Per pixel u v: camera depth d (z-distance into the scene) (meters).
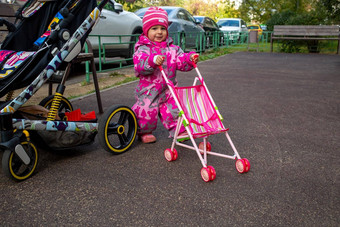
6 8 4.52
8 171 2.46
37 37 3.41
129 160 2.99
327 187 2.49
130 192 2.42
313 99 5.33
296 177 2.65
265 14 26.36
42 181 2.59
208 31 14.25
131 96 5.41
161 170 2.79
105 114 2.96
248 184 2.54
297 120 4.19
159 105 3.35
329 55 13.31
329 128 3.87
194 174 2.71
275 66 9.58
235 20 20.02
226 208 2.21
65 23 2.97
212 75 7.75
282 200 2.31
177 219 2.09
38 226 2.02
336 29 13.62
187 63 3.23
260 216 2.12
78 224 2.04
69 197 2.35
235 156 2.78
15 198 2.34
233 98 5.37
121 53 8.13
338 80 7.14
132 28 8.32
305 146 3.31
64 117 3.31
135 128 3.27
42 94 5.63
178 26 10.85
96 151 3.22
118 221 2.07
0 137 2.48
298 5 22.78
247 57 12.31
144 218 2.10
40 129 2.69
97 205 2.25
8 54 2.97
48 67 2.78
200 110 3.01
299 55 13.34
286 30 14.35
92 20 3.09
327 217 2.11
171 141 3.49
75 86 6.20
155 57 2.84
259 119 4.23
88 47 5.46
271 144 3.36
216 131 2.72
